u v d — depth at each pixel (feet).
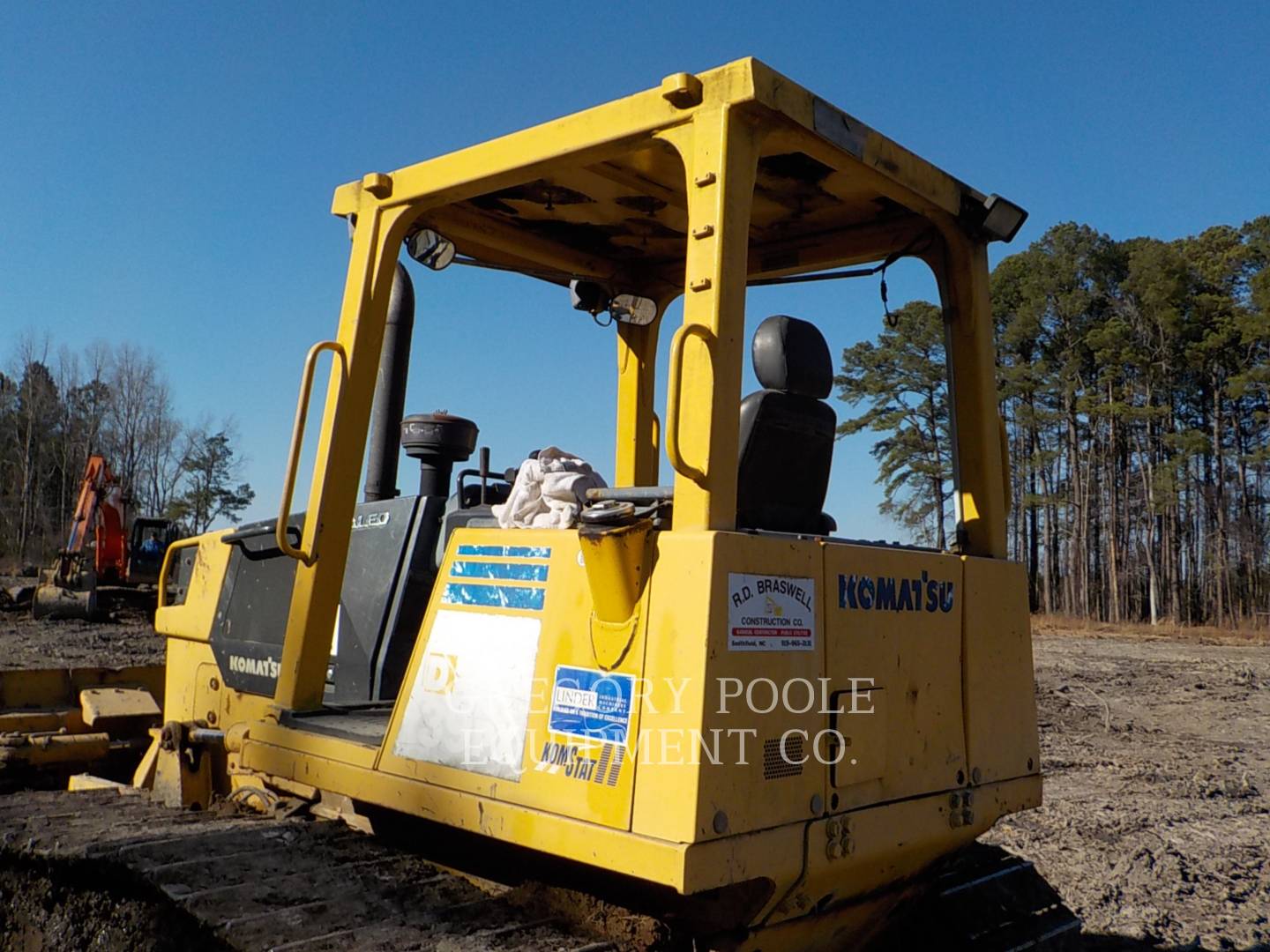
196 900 8.81
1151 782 30.86
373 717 12.39
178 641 15.74
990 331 12.63
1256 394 157.28
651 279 15.47
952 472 12.57
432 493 15.10
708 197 9.05
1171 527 157.28
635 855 8.14
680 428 8.89
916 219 12.99
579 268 14.93
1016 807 11.43
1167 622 142.82
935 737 10.48
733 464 8.86
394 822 11.29
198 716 14.85
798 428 10.99
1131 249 165.17
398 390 15.16
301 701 12.29
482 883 10.39
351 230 12.69
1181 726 43.19
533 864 10.31
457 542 10.47
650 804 8.25
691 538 8.49
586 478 10.36
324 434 12.34
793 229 13.65
